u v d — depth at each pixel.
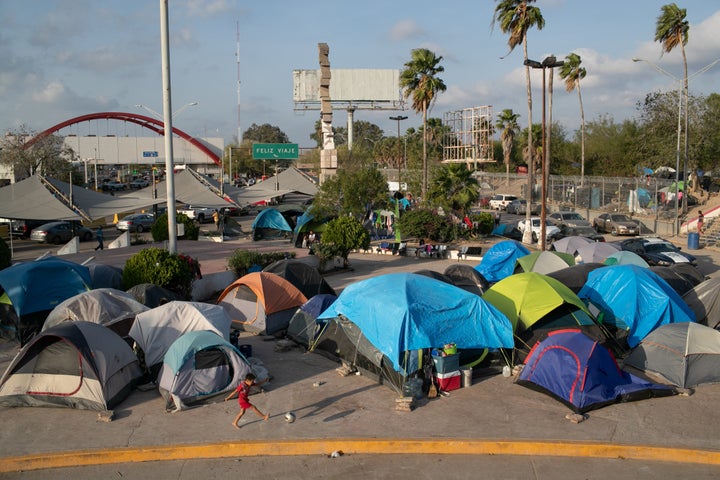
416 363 11.56
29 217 32.12
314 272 18.30
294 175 57.41
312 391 11.80
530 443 9.34
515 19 33.56
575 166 70.31
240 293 16.78
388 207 36.94
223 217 40.22
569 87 57.09
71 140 117.94
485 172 77.81
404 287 12.81
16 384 11.06
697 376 11.70
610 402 10.79
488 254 23.20
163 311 13.01
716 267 26.22
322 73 39.12
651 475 8.62
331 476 8.66
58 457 9.09
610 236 38.03
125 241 32.31
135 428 10.12
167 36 19.14
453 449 9.37
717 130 47.94
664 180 45.62
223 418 10.52
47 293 15.51
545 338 12.94
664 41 43.31
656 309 14.17
